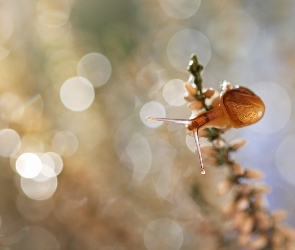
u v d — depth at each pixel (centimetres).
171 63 24
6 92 20
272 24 25
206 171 21
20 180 21
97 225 20
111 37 23
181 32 24
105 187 21
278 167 26
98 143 22
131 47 23
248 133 26
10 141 20
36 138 20
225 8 25
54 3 22
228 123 17
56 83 22
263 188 18
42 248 21
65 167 21
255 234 18
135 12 24
